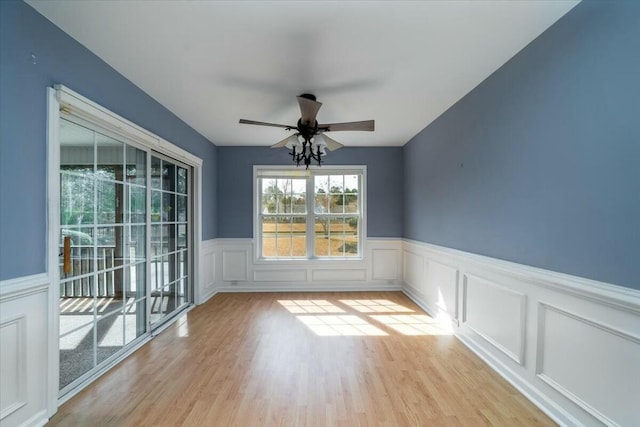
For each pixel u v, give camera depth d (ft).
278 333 10.55
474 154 9.34
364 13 5.91
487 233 8.65
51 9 5.73
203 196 14.52
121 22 6.14
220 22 6.16
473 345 9.21
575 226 5.76
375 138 15.25
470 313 9.49
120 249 8.68
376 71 8.23
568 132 5.91
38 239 5.84
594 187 5.38
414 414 6.26
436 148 12.16
